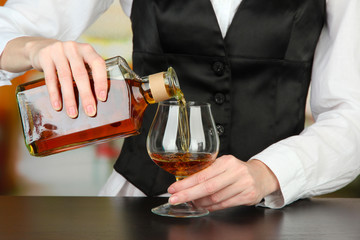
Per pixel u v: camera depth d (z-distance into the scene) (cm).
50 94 90
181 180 97
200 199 99
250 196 98
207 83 131
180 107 94
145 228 85
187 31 129
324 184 115
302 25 131
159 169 135
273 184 107
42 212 98
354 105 126
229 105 132
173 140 94
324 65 134
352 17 130
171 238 79
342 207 109
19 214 96
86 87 88
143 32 135
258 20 129
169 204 103
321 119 127
